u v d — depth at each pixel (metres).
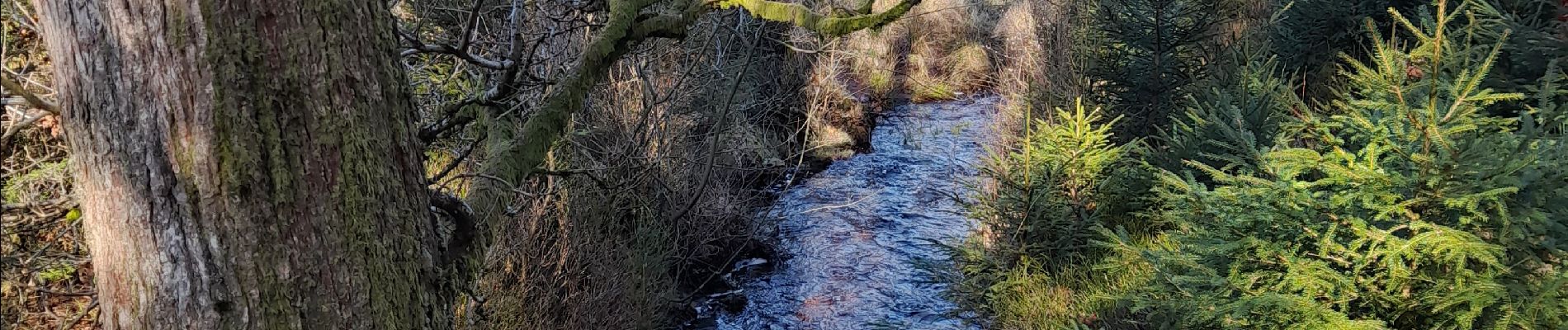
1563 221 2.56
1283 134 3.93
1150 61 6.28
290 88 1.53
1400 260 2.57
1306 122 3.20
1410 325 2.67
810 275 6.05
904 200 7.65
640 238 4.94
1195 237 3.09
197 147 1.49
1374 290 2.68
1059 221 4.78
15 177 2.70
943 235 6.69
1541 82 3.88
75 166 1.60
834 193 7.91
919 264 5.41
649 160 5.28
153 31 1.44
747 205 6.63
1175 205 3.42
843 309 5.46
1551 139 2.73
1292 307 2.65
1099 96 6.77
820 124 9.11
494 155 2.38
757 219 6.82
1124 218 5.06
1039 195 4.73
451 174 4.19
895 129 10.18
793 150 8.59
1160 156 4.95
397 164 1.79
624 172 5.14
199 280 1.56
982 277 4.95
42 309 2.88
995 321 4.71
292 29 1.52
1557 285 2.31
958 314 5.04
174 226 1.54
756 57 7.80
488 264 3.67
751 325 5.34
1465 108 2.54
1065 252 4.76
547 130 2.42
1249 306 2.70
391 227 1.77
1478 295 2.41
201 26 1.44
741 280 5.96
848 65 10.80
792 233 6.90
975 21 12.58
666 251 5.39
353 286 1.68
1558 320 2.30
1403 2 5.85
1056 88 7.42
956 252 5.23
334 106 1.60
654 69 5.64
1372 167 2.63
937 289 5.62
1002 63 11.95
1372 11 5.82
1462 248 2.36
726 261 6.10
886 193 7.85
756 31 6.20
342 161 1.63
